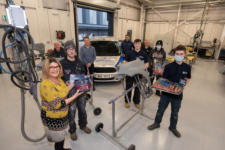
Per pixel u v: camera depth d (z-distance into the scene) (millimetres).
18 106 3287
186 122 2828
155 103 3590
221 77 6012
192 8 10688
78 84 1673
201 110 3309
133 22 11898
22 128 1968
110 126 2656
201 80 5578
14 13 1554
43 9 6172
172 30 11938
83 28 16297
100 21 18734
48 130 1539
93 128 2590
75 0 6355
